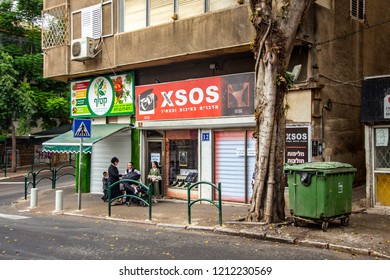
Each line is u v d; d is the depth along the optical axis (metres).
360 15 14.66
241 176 13.48
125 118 16.53
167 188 15.41
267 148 9.91
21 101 26.36
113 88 16.77
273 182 9.92
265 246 8.34
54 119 30.05
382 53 15.88
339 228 9.35
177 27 13.77
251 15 9.98
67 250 8.11
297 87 12.14
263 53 9.88
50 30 18.08
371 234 8.76
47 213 13.40
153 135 15.86
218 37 12.77
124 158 16.66
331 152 12.79
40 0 30.69
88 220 11.91
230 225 10.00
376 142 11.45
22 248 8.30
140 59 14.82
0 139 28.61
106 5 16.09
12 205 15.80
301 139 12.04
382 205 11.34
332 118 12.91
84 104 17.88
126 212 12.64
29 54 29.42
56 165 34.12
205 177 14.21
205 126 14.05
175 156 15.24
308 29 12.00
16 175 27.52
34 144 33.59
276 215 10.01
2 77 26.05
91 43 16.12
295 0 9.89
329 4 13.16
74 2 17.28
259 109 10.01
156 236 9.40
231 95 13.21
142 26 14.98
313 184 9.15
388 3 16.17
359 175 14.43
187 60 14.45
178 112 14.55
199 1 13.41
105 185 15.18
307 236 8.68
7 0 30.66
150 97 15.38
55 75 17.73
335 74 13.18
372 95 11.24
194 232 9.88
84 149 15.25
